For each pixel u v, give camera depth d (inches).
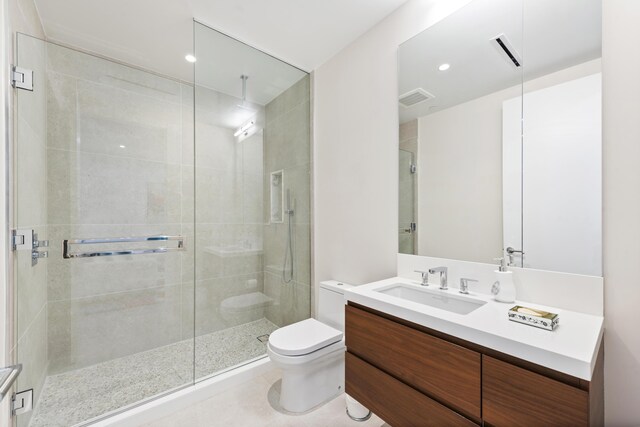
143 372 82.6
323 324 77.2
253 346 96.1
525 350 33.5
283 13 72.7
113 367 85.2
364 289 58.9
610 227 42.6
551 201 48.3
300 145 102.9
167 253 98.7
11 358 51.9
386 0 68.9
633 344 40.8
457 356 39.6
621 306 41.6
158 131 97.3
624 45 41.6
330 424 62.1
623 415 41.5
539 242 49.5
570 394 30.4
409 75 69.3
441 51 63.4
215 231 99.5
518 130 52.3
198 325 97.0
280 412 66.1
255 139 101.4
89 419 62.6
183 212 102.0
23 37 58.1
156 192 96.8
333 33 80.9
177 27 77.7
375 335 51.3
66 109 81.1
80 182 83.9
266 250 107.1
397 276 71.9
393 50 72.9
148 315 95.3
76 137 83.0
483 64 57.1
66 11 70.9
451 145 61.9
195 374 79.0
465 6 59.7
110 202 88.9
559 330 37.7
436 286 61.5
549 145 48.6
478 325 39.1
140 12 71.9
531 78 50.9
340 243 89.4
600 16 43.7
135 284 93.0
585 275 44.6
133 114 92.7
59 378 79.3
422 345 43.8
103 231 87.7
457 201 60.9
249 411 66.6
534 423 32.8
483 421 37.0
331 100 92.7
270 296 106.8
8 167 51.2
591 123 44.4
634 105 40.8
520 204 51.9
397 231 72.2
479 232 57.5
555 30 48.3
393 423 47.6
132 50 87.5
